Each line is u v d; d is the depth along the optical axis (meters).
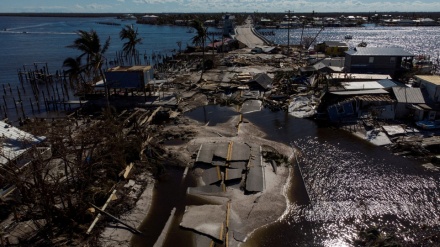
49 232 25.45
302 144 41.53
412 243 25.17
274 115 51.84
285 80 67.12
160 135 43.66
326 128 46.03
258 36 144.62
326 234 26.45
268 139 43.12
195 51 111.69
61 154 27.62
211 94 61.69
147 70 56.84
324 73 64.31
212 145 39.38
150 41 159.38
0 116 55.72
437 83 44.69
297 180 33.69
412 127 43.06
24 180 26.80
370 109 46.34
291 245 25.41
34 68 93.50
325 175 34.47
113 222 27.44
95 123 42.59
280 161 36.84
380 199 30.55
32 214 26.45
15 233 25.61
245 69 81.00
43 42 152.00
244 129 46.38
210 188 31.80
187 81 69.81
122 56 114.62
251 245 25.31
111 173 32.50
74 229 26.25
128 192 31.16
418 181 32.88
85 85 60.53
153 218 28.39
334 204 29.97
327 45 99.69
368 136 42.12
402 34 177.62
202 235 25.97
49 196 26.12
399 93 46.72
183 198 30.94
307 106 53.78
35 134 34.97
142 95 58.91
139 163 35.75
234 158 36.03
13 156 29.36
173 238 25.94
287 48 111.44
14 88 75.12
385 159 37.06
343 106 47.38
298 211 29.00
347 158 37.66
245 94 60.78
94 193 28.92
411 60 63.59
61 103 57.03
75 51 124.12
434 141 38.72
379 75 58.69
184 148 40.09
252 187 31.55
